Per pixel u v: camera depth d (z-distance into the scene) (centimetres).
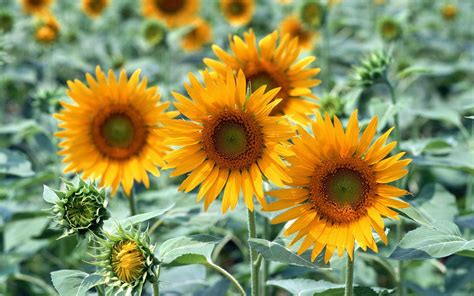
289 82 176
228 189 153
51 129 248
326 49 303
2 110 320
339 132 147
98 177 186
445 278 199
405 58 328
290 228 149
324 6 305
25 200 248
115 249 149
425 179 280
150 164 187
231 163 153
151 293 192
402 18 332
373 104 190
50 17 325
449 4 423
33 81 334
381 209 146
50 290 218
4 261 229
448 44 371
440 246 151
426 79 331
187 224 188
